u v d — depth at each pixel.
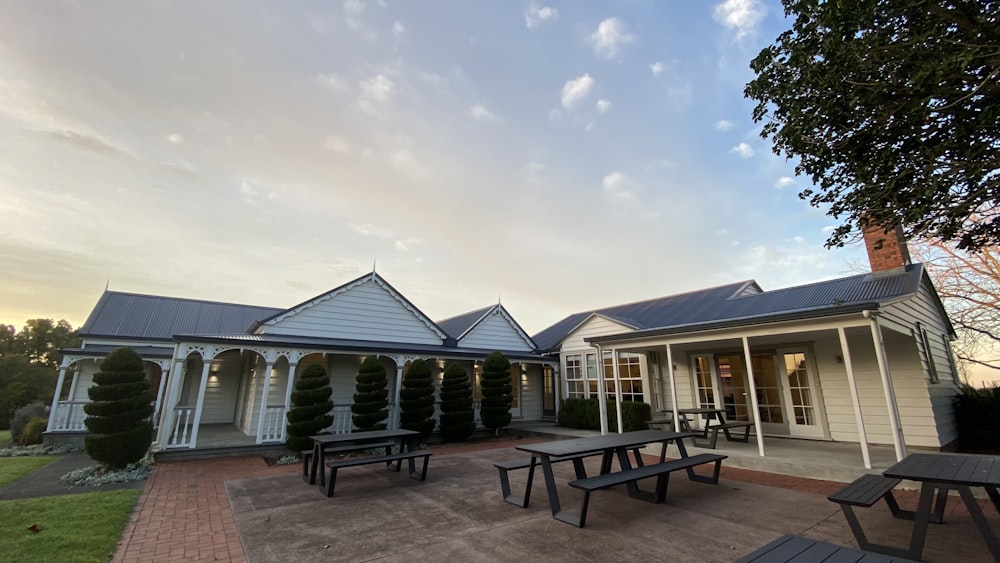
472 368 14.73
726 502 5.22
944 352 10.84
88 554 3.49
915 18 3.57
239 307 17.61
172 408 8.62
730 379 10.88
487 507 5.07
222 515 4.81
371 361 10.62
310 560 3.45
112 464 7.21
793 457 7.24
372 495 5.71
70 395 12.58
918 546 3.18
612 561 3.38
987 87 3.23
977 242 4.11
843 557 1.94
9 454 9.97
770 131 4.85
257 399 10.88
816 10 3.84
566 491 5.90
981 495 5.19
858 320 6.42
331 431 10.93
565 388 14.92
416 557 3.50
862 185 4.30
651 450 9.14
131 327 14.38
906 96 3.63
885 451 7.73
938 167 3.64
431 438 11.84
